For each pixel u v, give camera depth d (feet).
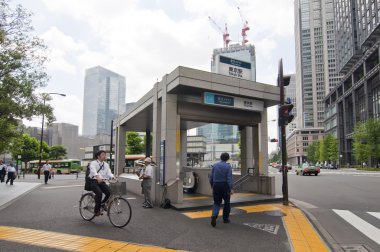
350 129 239.50
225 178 24.18
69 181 88.33
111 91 600.80
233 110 41.16
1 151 49.52
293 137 480.23
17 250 16.98
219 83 35.96
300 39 503.20
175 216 27.66
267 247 18.35
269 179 40.50
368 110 192.54
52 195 44.60
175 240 19.51
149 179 32.76
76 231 21.50
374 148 149.18
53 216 27.14
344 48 260.21
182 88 34.60
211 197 38.78
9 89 37.88
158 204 34.06
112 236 20.25
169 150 35.35
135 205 34.42
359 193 48.96
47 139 357.00
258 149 43.06
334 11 295.89
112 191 23.00
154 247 17.88
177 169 35.65
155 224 24.13
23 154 206.80
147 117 55.72
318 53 483.92
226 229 22.74
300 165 124.47
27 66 39.68
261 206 33.83
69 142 359.87
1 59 36.73
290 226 24.08
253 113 43.01
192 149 136.05
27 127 46.29
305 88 490.08
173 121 36.14
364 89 199.82
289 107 35.40
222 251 17.44
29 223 24.13
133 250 17.22
